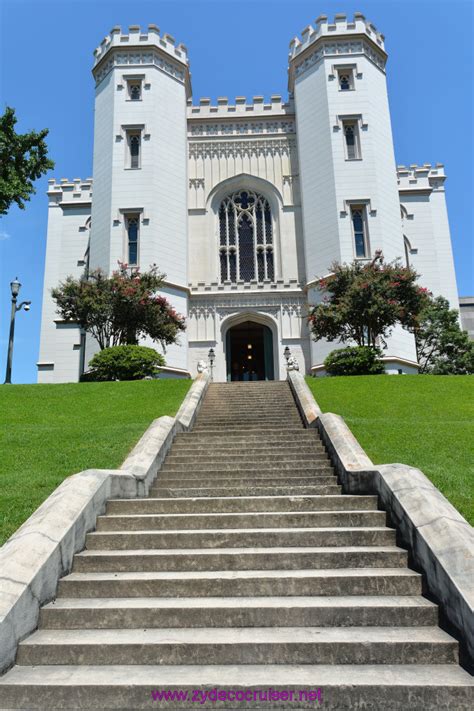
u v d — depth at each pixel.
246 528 5.80
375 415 13.89
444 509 4.86
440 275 35.16
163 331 23.22
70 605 4.30
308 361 28.81
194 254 31.25
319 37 31.03
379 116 30.55
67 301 22.36
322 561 4.93
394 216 29.44
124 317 22.39
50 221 36.09
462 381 18.08
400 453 9.23
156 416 14.11
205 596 4.51
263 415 12.98
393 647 3.70
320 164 29.86
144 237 28.34
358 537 5.32
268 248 31.95
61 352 31.62
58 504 5.22
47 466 8.88
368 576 4.52
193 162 32.84
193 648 3.74
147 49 31.11
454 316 32.25
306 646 3.71
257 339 35.34
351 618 4.11
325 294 27.39
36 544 4.46
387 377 18.94
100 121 31.16
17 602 3.83
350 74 30.70
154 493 7.30
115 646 3.77
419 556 4.65
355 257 27.84
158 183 29.30
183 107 32.19
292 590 4.51
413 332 27.12
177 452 9.34
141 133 29.94
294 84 32.66
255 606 4.17
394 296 22.00
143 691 3.36
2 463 9.18
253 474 8.00
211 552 5.05
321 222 29.17
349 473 6.75
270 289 29.77
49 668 3.66
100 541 5.40
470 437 10.38
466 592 3.72
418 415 13.83
